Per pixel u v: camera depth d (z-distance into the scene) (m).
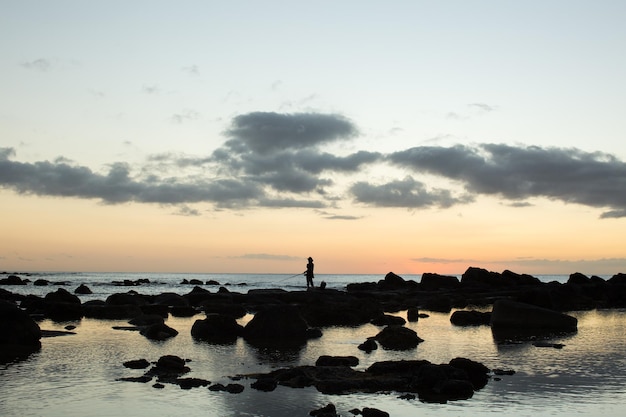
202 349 23.73
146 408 14.14
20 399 14.87
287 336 27.64
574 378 17.92
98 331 29.19
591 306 49.75
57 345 24.09
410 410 14.23
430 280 62.12
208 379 17.50
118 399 14.94
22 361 20.19
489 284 62.25
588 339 27.31
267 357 21.86
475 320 34.84
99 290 77.44
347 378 17.31
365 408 13.88
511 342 26.20
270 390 15.99
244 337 27.66
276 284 114.25
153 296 48.06
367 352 23.34
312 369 18.48
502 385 16.91
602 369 19.41
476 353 22.94
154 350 23.11
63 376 17.69
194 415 13.61
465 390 15.77
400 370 18.34
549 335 28.95
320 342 26.44
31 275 175.50
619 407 14.56
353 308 36.97
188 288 88.12
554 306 47.94
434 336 28.47
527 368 19.59
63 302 38.19
